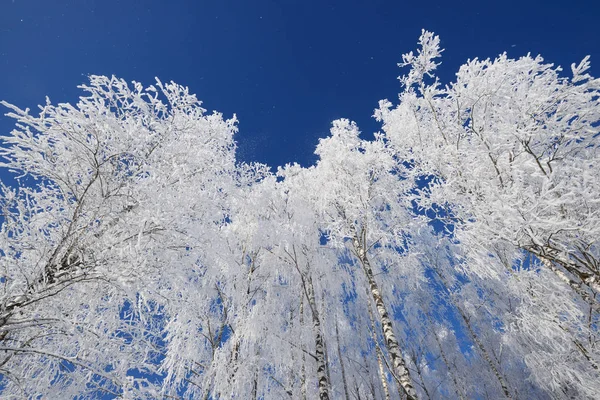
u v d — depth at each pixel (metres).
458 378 11.20
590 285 4.09
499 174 4.75
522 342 8.20
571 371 5.08
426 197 5.84
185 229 4.03
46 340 3.66
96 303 3.78
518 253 5.35
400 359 5.39
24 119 3.38
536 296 4.91
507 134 4.46
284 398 6.40
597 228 3.60
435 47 5.56
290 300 8.17
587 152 4.70
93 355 3.66
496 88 5.01
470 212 4.97
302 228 7.62
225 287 6.79
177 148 4.36
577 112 4.41
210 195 4.81
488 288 9.99
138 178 3.89
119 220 3.55
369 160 7.47
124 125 3.69
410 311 10.99
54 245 3.50
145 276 3.57
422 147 6.15
